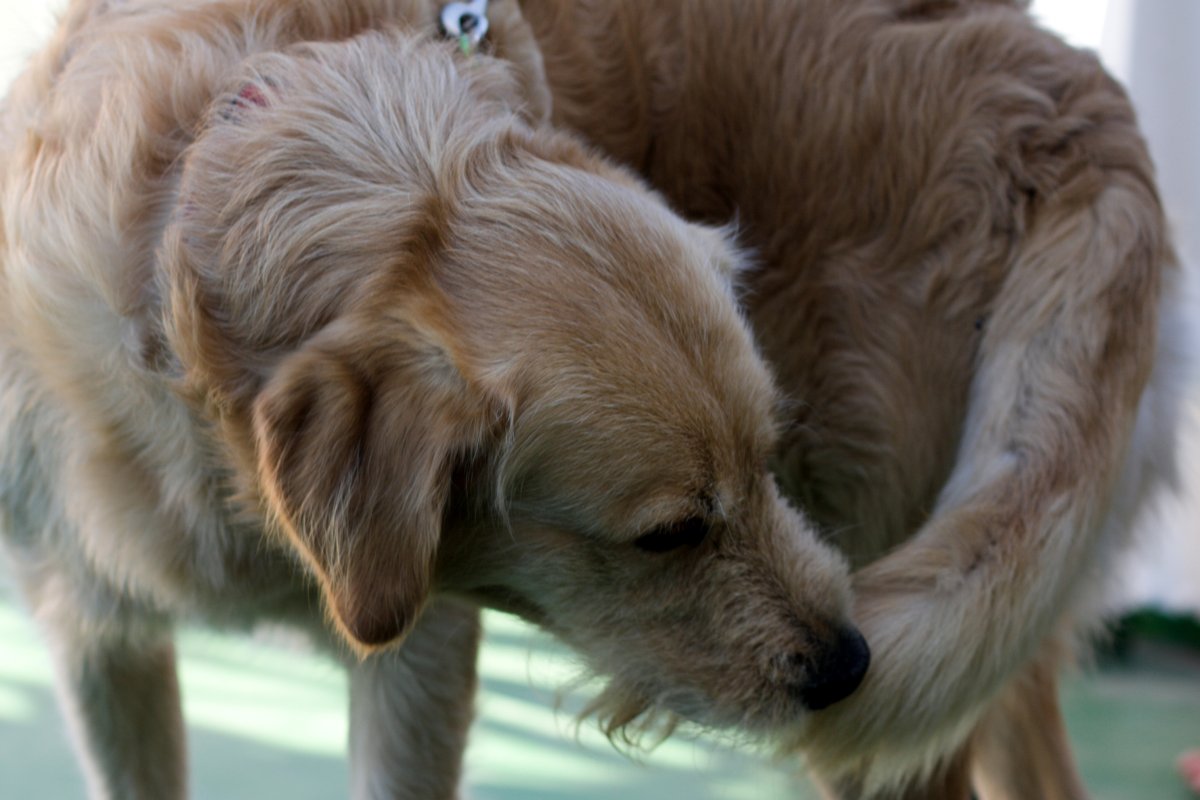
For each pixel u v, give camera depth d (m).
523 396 1.47
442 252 1.48
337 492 1.45
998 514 1.57
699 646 1.52
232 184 1.49
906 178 1.68
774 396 1.53
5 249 1.54
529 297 1.47
